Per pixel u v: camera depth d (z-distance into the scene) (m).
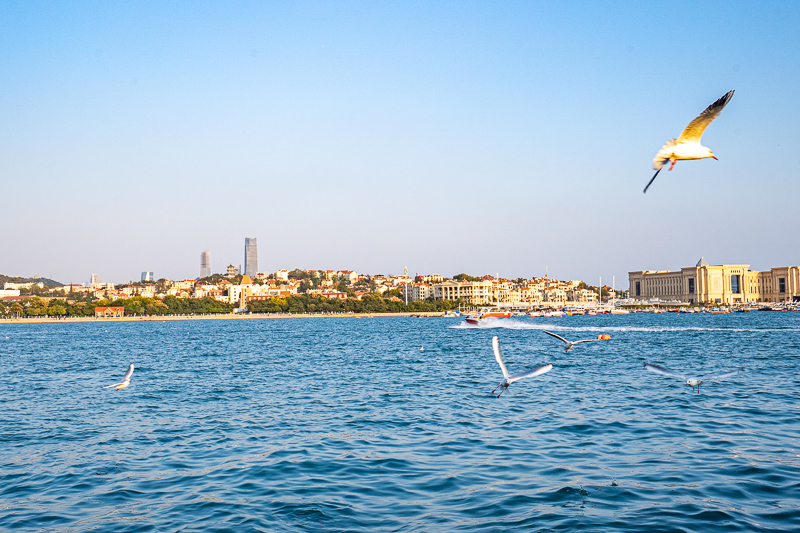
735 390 44.91
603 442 30.08
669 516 20.20
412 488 23.91
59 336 175.00
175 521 21.02
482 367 68.31
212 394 49.75
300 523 20.52
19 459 29.34
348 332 183.12
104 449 31.05
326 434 33.47
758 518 19.86
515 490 23.28
